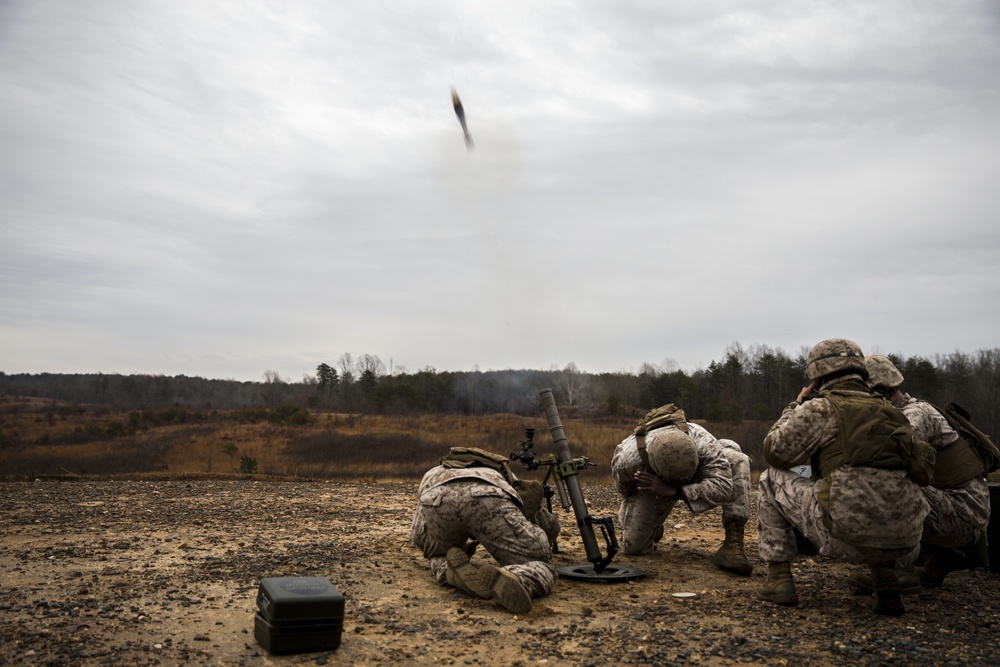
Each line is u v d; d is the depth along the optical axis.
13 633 4.49
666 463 6.33
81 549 7.06
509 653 4.33
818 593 5.77
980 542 6.57
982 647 4.39
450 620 4.98
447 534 5.77
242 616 4.97
